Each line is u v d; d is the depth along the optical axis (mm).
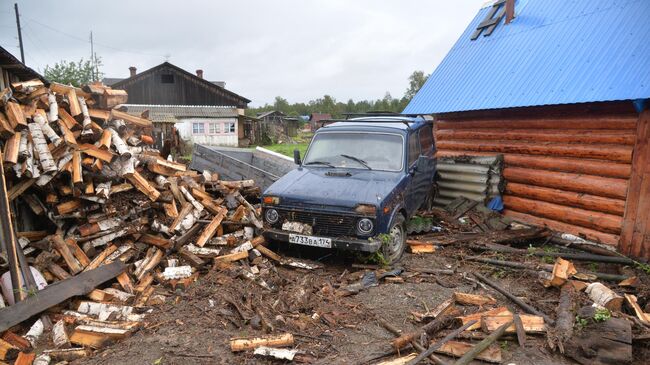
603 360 3404
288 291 4723
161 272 5211
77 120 5121
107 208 5012
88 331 3693
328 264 5820
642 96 5551
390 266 5676
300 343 3730
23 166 4461
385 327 4074
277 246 6168
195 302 4477
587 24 7527
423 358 3396
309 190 5695
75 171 4684
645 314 4043
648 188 5781
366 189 5645
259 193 7398
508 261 5770
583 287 4648
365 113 8336
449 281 5250
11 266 3975
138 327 3934
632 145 6043
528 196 7742
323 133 7020
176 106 36812
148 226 5512
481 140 8750
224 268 5203
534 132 7621
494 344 3605
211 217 5961
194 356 3508
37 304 3898
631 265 5590
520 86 7695
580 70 6852
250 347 3588
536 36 8422
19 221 5172
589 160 6703
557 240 6691
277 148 32188
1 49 6934
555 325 3889
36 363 3348
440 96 9633
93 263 4793
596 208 6559
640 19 6676
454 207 8180
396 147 6500
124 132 5766
